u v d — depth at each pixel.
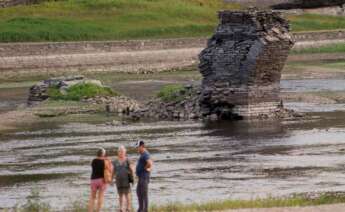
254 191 99.69
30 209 88.06
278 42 160.75
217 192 99.69
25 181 108.56
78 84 189.12
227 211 80.25
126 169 82.88
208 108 165.38
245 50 161.50
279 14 162.75
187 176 109.75
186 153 126.50
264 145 132.38
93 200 83.62
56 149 132.38
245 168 114.38
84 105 180.62
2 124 161.00
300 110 176.12
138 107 175.50
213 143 135.50
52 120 165.62
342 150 126.69
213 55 164.88
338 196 93.31
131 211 84.62
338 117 164.38
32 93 192.12
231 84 163.25
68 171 114.62
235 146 132.12
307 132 145.00
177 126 155.62
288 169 113.06
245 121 160.38
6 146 136.00
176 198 96.06
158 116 166.88
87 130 152.50
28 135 147.50
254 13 161.25
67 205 91.75
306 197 92.75
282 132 145.88
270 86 164.25
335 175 108.38
